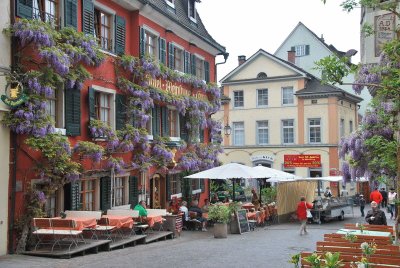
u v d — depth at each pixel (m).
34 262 11.60
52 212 14.73
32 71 13.00
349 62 7.66
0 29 12.70
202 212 21.58
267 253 13.59
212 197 28.25
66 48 14.36
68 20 15.24
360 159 15.27
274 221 25.33
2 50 12.71
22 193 13.18
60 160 13.51
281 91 41.50
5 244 12.65
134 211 15.98
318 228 22.61
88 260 12.09
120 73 18.34
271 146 41.50
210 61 27.73
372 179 15.16
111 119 17.84
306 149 40.34
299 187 28.16
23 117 12.74
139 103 18.52
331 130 39.53
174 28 22.73
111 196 17.17
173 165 21.38
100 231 14.95
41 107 13.05
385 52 8.27
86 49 15.29
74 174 13.91
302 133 40.53
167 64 22.31
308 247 15.02
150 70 19.23
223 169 21.66
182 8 25.22
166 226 18.03
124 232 15.99
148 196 20.28
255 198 25.22
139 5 19.38
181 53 23.98
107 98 17.84
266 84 42.03
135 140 17.97
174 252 13.69
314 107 40.19
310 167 39.91
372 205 14.12
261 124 42.38
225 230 18.12
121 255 13.05
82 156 15.46
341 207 27.50
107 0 18.00
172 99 21.02
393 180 13.60
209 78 27.42
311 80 41.53
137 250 14.11
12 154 12.92
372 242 8.80
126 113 18.34
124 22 18.98
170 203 21.78
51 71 13.31
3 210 12.60
